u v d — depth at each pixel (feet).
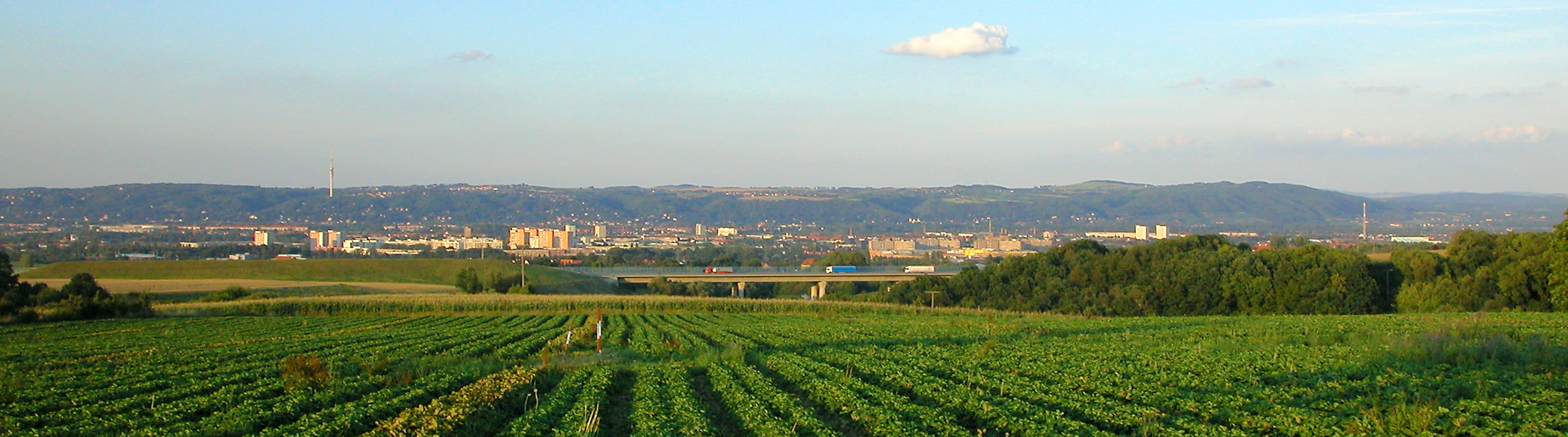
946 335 181.78
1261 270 323.16
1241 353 127.13
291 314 284.61
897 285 436.35
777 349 159.12
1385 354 117.70
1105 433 75.41
